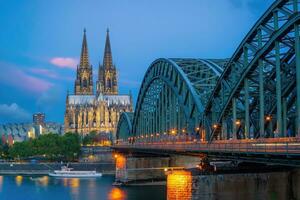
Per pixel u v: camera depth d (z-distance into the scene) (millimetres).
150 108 176625
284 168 85188
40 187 176875
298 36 66125
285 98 77000
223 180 83312
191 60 140500
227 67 92625
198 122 115938
